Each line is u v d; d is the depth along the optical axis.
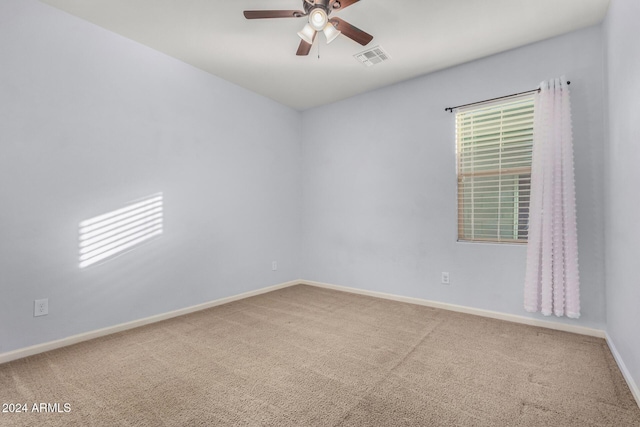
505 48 2.94
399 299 3.71
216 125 3.55
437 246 3.43
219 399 1.72
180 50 2.99
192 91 3.31
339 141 4.28
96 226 2.60
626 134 1.90
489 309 3.10
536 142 2.71
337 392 1.79
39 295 2.31
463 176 3.28
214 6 2.34
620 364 2.03
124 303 2.78
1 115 2.14
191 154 3.30
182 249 3.22
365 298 3.84
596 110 2.58
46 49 2.33
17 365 2.11
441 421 1.53
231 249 3.71
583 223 2.62
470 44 2.87
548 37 2.77
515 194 2.99
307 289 4.33
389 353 2.30
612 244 2.29
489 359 2.20
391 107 3.77
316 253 4.54
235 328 2.82
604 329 2.54
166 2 2.29
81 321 2.52
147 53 2.93
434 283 3.45
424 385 1.86
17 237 2.21
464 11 2.40
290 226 4.54
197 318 3.10
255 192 4.02
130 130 2.81
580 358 2.20
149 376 1.97
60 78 2.40
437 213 3.42
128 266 2.80
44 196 2.33
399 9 2.37
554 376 1.96
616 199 2.16
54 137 2.37
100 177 2.62
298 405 1.67
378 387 1.84
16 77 2.20
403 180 3.68
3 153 2.15
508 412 1.60
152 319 2.96
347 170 4.19
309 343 2.49
